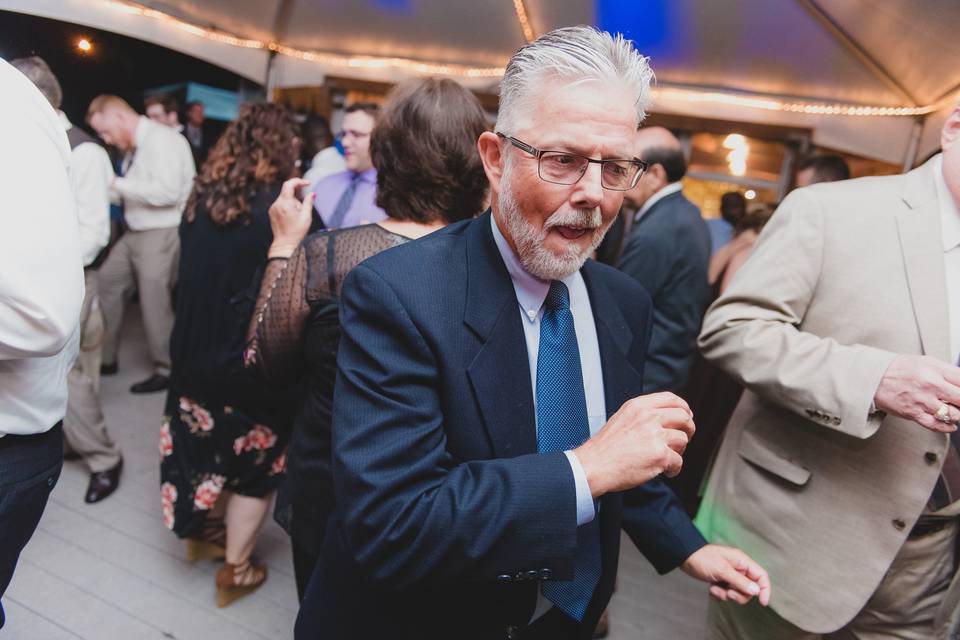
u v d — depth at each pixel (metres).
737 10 3.04
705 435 2.78
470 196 1.14
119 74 3.25
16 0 2.08
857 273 1.11
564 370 0.82
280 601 1.95
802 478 1.16
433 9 3.70
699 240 2.09
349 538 0.70
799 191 1.21
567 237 0.74
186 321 1.73
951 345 1.05
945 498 1.10
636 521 0.98
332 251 1.08
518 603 0.79
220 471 1.76
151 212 3.23
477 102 1.13
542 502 0.65
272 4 3.96
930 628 1.23
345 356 0.75
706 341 1.23
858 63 3.10
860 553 1.10
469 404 0.74
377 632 0.81
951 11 2.30
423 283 0.75
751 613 1.29
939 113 3.02
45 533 2.11
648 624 2.08
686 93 3.70
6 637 1.65
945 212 1.08
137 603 1.86
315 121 3.32
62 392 1.03
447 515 0.65
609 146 0.69
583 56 0.68
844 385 0.99
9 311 0.82
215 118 4.46
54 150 0.87
